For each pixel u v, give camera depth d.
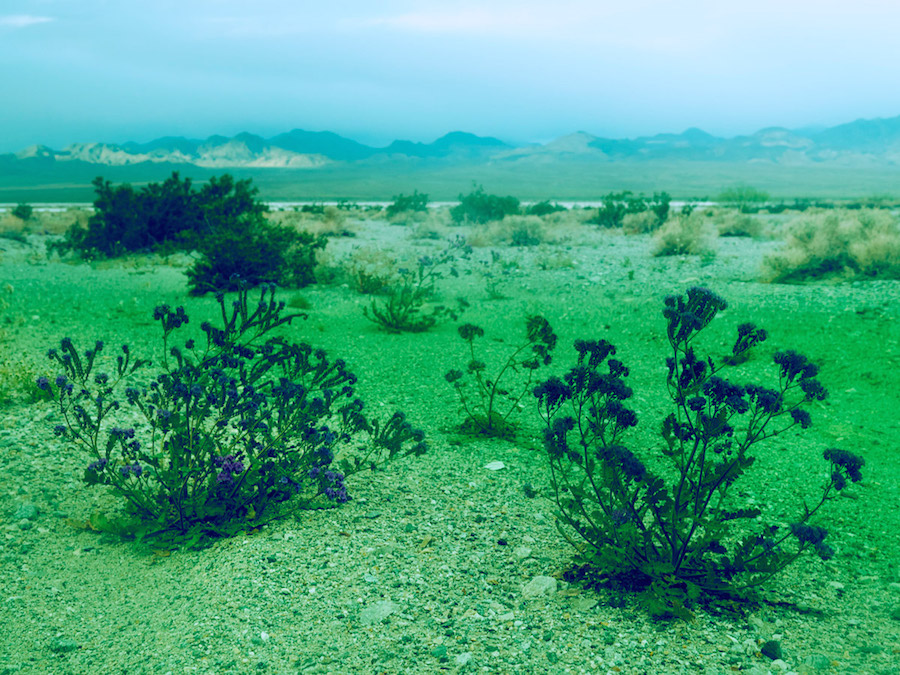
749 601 3.99
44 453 6.00
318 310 14.26
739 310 12.91
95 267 22.70
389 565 4.38
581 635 3.62
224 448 4.86
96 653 3.41
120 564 4.35
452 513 5.30
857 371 9.14
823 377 9.15
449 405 8.04
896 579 4.36
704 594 4.01
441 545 4.74
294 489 5.01
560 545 4.80
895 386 8.48
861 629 3.76
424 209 54.16
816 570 4.51
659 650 3.48
